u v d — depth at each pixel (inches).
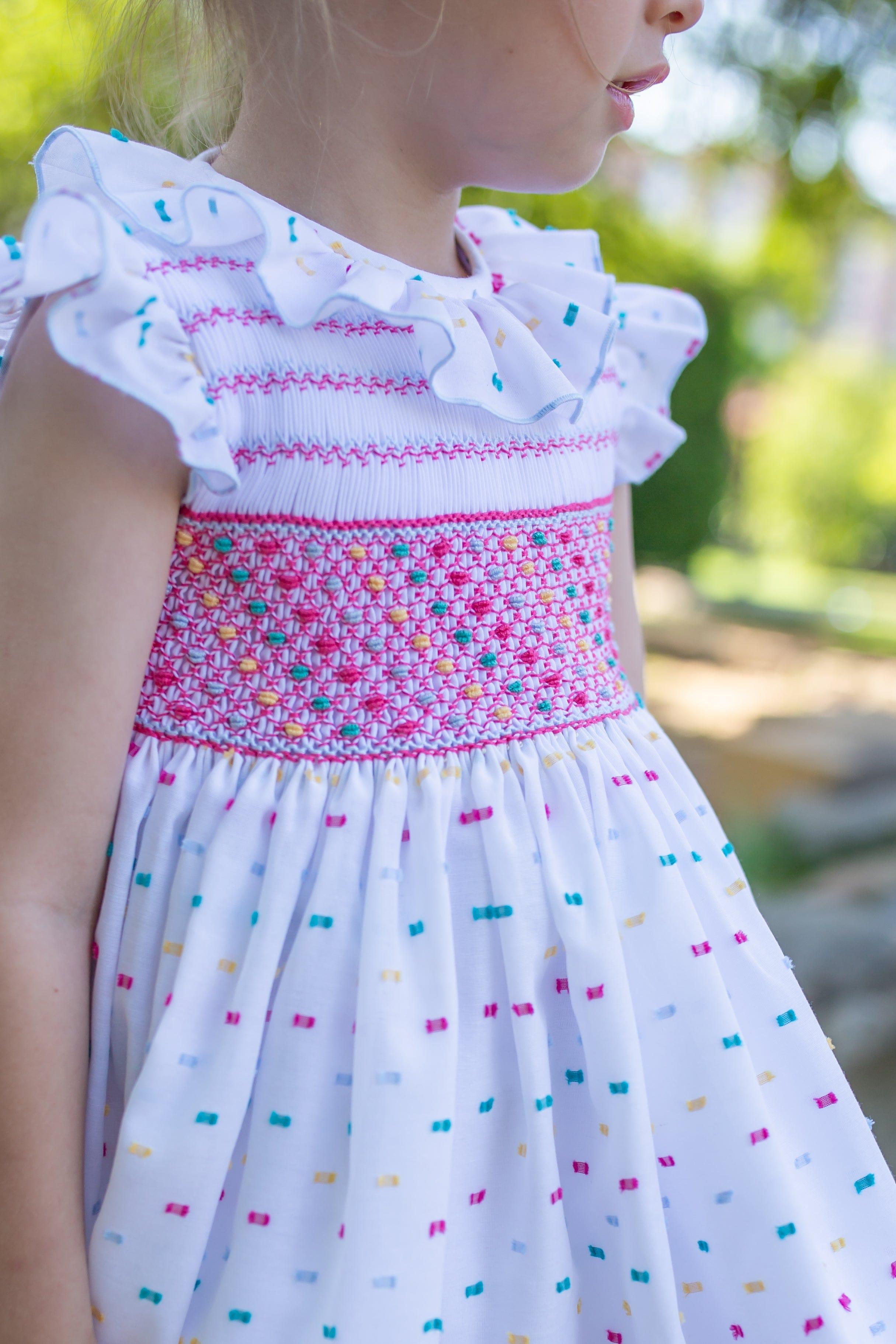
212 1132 30.5
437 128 35.1
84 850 31.0
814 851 194.9
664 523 386.3
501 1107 33.8
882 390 567.2
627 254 316.2
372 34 33.7
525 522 36.2
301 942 31.8
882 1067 126.4
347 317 33.2
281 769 32.9
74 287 28.2
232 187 32.6
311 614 33.2
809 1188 37.6
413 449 33.6
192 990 31.2
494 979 33.8
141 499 30.2
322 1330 30.1
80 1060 31.0
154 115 48.3
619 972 34.0
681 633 358.6
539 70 33.4
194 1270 30.6
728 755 245.8
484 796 34.2
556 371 34.9
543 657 36.6
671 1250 36.2
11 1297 29.4
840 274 546.3
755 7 192.1
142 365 28.2
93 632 29.9
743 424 437.4
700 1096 35.4
